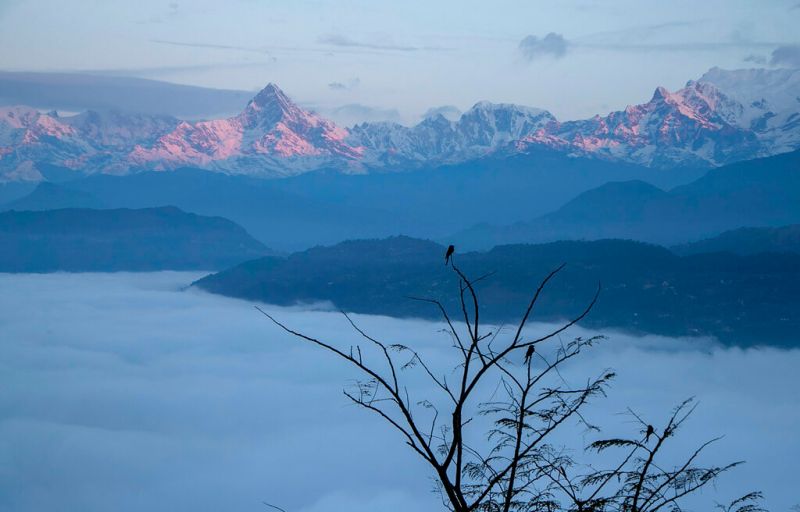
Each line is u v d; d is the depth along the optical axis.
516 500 4.35
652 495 4.37
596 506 4.25
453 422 4.35
